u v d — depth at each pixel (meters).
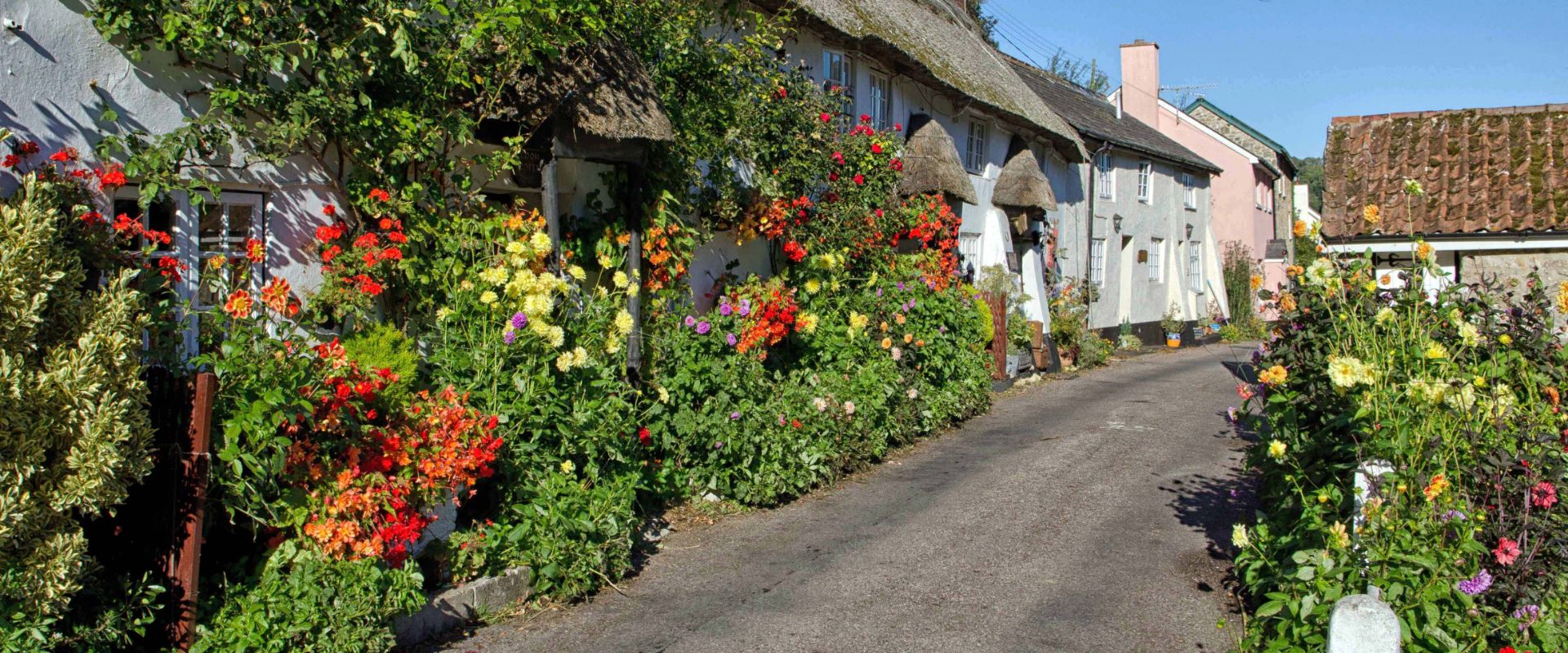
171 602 4.31
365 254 6.20
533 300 6.38
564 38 6.93
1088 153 21.62
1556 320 7.77
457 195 7.15
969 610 5.70
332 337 6.25
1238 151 33.31
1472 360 5.34
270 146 5.91
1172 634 5.34
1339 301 5.81
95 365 3.88
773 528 7.39
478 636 5.25
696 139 8.96
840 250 11.36
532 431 6.27
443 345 6.55
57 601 3.79
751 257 11.05
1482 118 9.47
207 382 4.30
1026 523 7.50
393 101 6.60
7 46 4.94
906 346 11.34
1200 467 9.40
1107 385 15.83
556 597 5.82
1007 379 15.39
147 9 5.42
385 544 4.95
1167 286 27.70
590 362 6.72
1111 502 8.12
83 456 3.80
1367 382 4.64
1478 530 4.30
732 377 8.13
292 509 4.77
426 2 6.47
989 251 17.70
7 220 3.77
